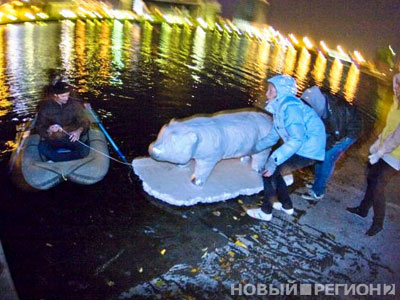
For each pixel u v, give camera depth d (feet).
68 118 14.38
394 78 11.49
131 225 12.09
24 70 28.99
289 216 13.41
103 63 35.14
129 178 15.03
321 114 12.51
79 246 11.00
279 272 10.64
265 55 59.82
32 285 9.47
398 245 12.43
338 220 13.47
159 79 32.73
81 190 13.89
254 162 15.55
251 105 28.94
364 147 21.93
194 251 11.09
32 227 11.74
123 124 21.16
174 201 13.07
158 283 9.73
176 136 12.28
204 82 34.45
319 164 13.82
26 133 15.72
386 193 15.75
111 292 9.36
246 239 11.89
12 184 13.87
